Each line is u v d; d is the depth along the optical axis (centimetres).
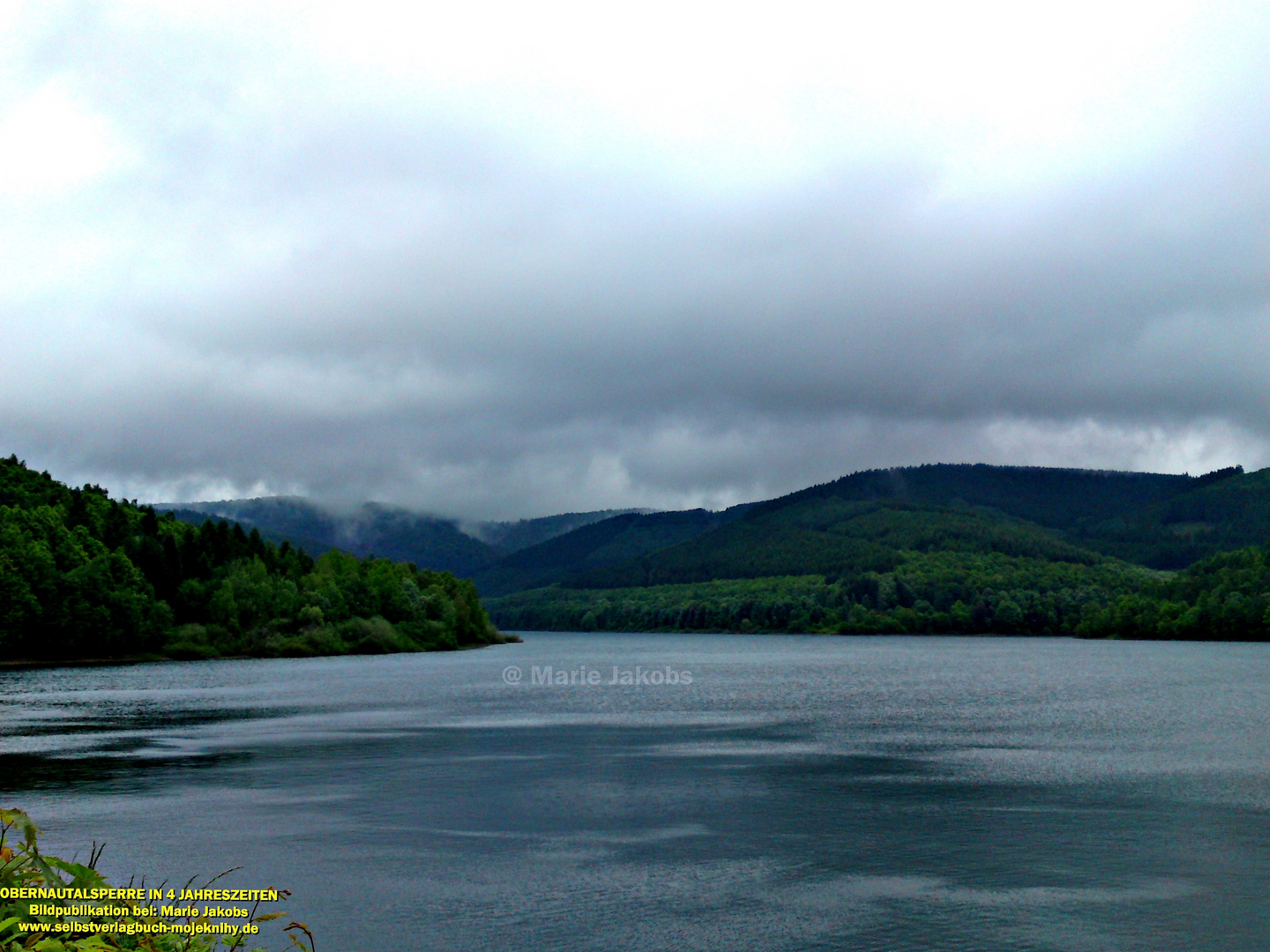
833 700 10894
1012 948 2814
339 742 7056
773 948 2820
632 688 12875
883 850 3844
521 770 5712
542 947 2828
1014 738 7319
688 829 4206
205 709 9838
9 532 18325
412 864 3644
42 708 9906
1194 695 11281
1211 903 3192
